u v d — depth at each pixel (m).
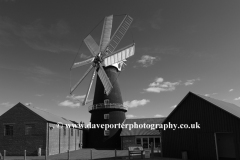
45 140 31.16
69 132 38.78
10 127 32.84
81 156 28.53
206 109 23.53
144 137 38.47
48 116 35.34
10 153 31.92
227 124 21.80
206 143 23.08
